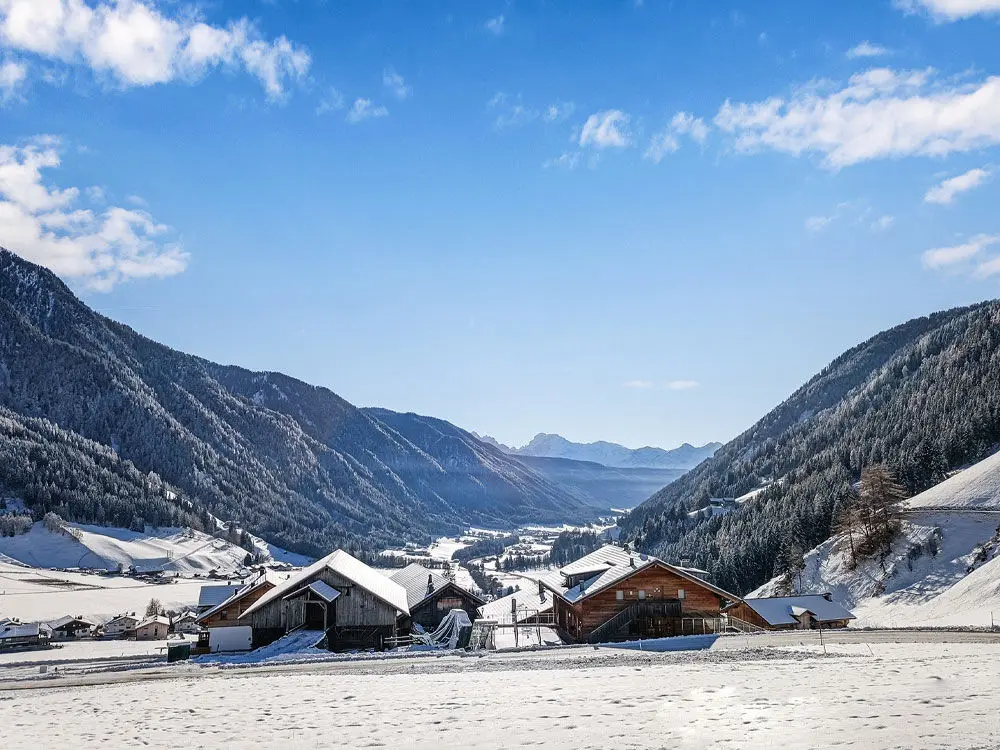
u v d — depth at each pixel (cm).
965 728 1308
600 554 7369
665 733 1462
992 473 12800
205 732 1788
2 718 2308
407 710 2002
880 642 3950
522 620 7525
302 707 2167
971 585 7812
